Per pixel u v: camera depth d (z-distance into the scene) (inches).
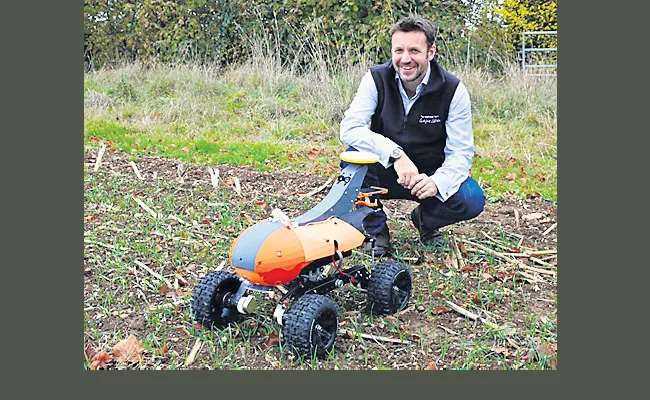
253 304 167.2
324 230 170.6
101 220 252.1
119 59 562.6
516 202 282.8
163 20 553.9
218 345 169.3
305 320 156.2
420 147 213.2
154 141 374.9
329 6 516.7
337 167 327.9
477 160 342.3
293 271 159.9
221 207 265.7
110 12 570.3
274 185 295.9
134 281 205.0
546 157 349.4
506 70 471.2
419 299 194.2
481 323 182.2
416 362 163.6
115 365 161.8
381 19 496.4
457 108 207.8
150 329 177.9
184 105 443.2
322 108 428.1
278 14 535.5
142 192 282.5
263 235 158.6
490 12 522.6
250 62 516.4
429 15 504.1
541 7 529.3
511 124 398.6
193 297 172.1
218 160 335.0
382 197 226.8
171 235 238.2
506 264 220.8
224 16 545.6
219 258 221.5
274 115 431.8
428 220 220.1
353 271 181.8
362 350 167.8
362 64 458.9
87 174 303.4
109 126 405.7
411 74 196.9
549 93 427.2
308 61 505.7
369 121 217.9
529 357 164.1
